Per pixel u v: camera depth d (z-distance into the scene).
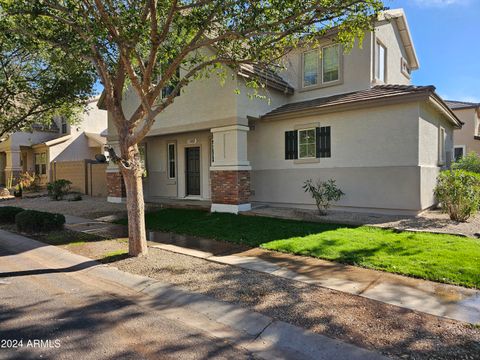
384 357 3.21
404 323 3.87
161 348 3.50
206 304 4.54
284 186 12.70
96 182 19.30
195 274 5.76
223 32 7.23
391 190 10.32
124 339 3.69
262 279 5.45
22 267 6.42
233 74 10.88
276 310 4.29
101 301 4.78
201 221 10.57
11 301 4.74
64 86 11.71
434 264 5.74
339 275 5.54
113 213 12.92
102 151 25.27
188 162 16.05
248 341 3.67
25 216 9.41
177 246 7.77
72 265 6.50
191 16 6.81
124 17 6.18
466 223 8.99
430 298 4.53
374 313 4.13
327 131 11.61
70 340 3.66
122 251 7.37
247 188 12.02
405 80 16.31
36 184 23.16
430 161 11.06
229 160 11.87
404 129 10.04
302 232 8.51
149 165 17.39
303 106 12.30
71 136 24.42
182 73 13.06
